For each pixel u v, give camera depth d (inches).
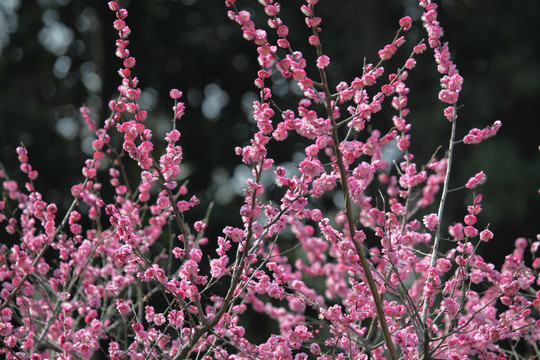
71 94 631.8
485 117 528.4
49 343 167.6
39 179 528.4
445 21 579.8
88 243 187.5
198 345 164.6
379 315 130.5
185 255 139.6
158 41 631.2
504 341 255.8
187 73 642.2
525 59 545.3
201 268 493.0
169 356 155.8
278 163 586.2
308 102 132.2
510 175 479.8
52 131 561.0
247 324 409.7
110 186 474.3
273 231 143.6
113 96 605.0
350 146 131.4
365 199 157.9
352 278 150.7
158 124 634.2
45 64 629.3
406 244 150.3
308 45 550.9
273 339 144.3
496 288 161.0
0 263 185.3
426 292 140.7
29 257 173.8
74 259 189.9
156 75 636.7
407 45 543.8
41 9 612.7
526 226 500.4
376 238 290.0
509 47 558.6
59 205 535.5
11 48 608.4
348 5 553.3
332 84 556.1
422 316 143.9
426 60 547.8
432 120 503.8
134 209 191.2
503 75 542.3
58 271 189.8
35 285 188.2
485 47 579.5
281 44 128.9
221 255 147.5
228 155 618.8
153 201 374.9
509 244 503.2
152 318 142.5
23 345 156.9
